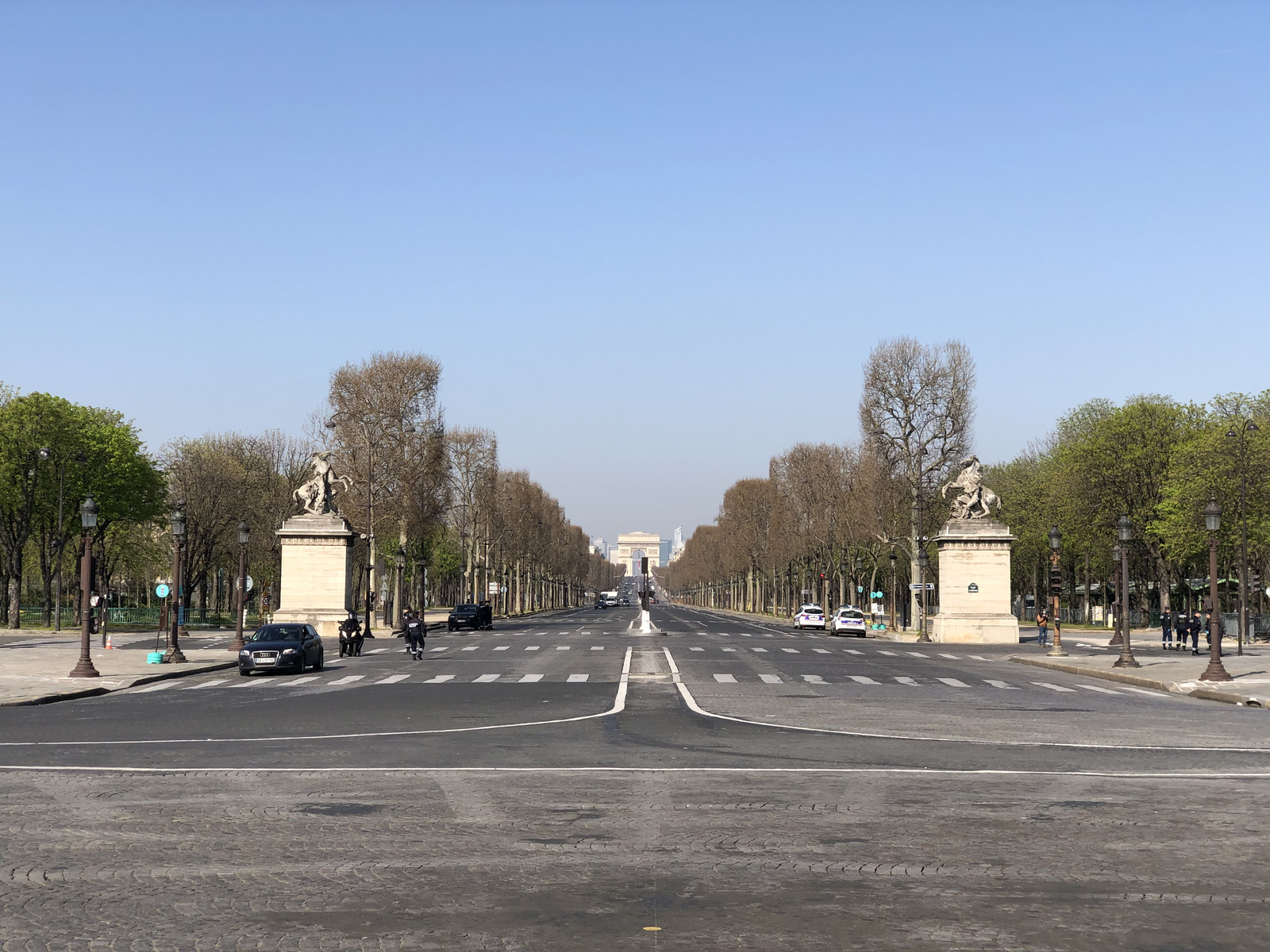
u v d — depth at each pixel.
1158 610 103.62
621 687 38.41
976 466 78.38
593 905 10.51
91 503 42.00
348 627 59.69
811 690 37.41
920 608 88.88
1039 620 73.94
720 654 58.44
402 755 20.91
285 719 28.05
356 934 9.60
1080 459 94.44
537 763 19.84
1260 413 88.00
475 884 11.27
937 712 30.45
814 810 15.31
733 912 10.31
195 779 17.89
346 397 91.69
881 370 88.88
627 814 14.98
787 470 131.62
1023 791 17.00
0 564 103.19
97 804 15.63
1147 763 20.31
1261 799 16.39
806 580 142.62
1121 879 11.57
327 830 13.88
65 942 9.34
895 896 10.88
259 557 108.81
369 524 86.06
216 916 10.13
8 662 50.41
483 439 129.88
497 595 150.75
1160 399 98.31
